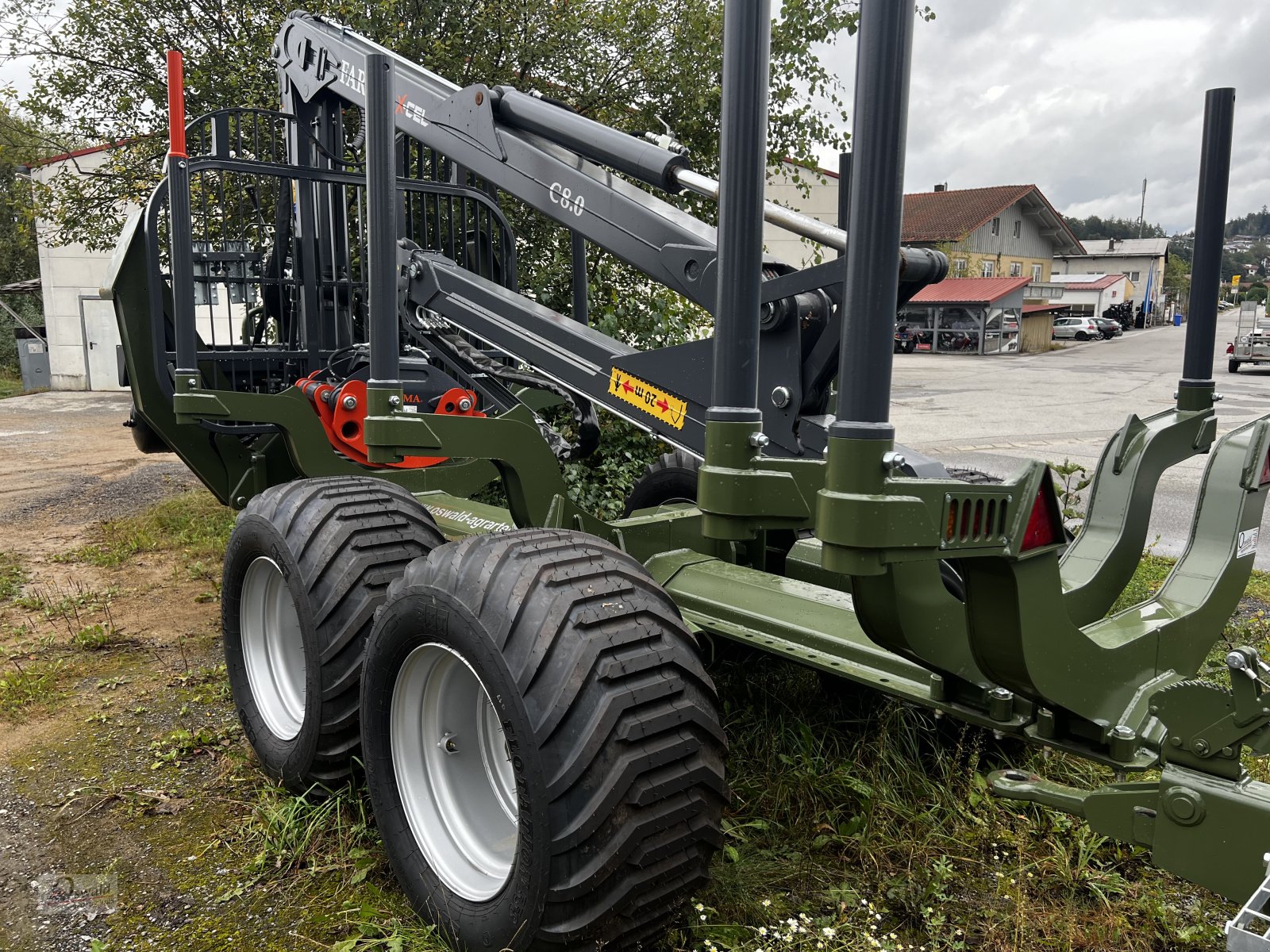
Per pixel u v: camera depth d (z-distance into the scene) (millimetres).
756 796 2904
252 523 3059
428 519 2971
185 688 4102
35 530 7363
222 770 3326
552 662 1985
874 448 1492
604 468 6727
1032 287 51031
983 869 2602
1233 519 2684
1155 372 26703
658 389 3174
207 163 4441
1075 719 2105
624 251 3176
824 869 2596
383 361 2715
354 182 4938
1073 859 2646
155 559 6387
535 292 7805
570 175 3305
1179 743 1862
